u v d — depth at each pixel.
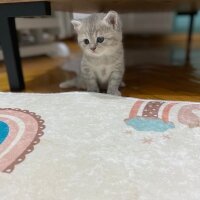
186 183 0.16
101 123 0.24
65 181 0.16
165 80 0.42
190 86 0.38
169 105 0.28
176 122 0.24
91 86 0.36
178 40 1.10
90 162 0.18
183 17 1.08
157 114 0.25
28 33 0.75
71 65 0.57
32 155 0.19
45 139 0.21
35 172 0.17
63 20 0.95
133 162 0.18
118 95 0.33
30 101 0.30
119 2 0.37
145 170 0.17
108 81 0.36
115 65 0.34
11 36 0.35
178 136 0.21
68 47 0.88
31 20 0.63
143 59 0.65
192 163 0.18
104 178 0.16
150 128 0.23
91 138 0.21
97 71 0.35
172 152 0.19
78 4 0.36
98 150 0.19
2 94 0.33
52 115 0.26
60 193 0.15
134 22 1.09
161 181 0.16
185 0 0.37
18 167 0.18
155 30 1.09
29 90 0.38
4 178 0.17
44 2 0.32
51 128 0.23
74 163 0.18
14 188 0.16
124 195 0.15
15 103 0.30
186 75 0.46
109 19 0.31
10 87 0.38
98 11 0.52
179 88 0.37
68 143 0.21
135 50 0.84
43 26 0.68
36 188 0.16
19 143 0.21
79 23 0.33
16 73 0.37
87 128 0.23
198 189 0.15
